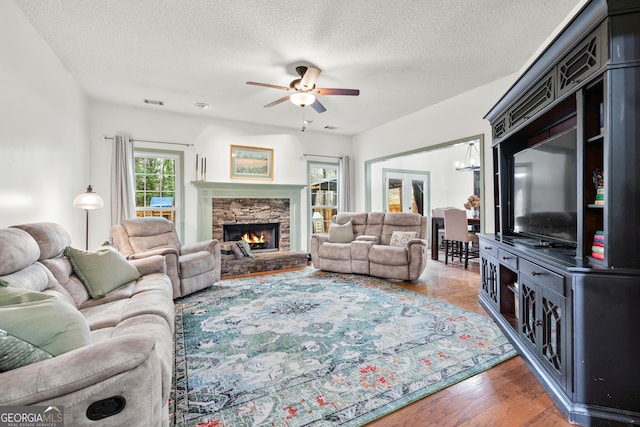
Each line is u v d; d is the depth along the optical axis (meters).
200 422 1.48
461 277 4.49
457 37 2.89
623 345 1.46
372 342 2.34
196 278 3.62
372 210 7.43
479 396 1.69
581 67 1.67
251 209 5.80
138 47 3.01
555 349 1.70
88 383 0.91
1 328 0.98
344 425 1.46
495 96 3.91
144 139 4.85
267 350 2.21
